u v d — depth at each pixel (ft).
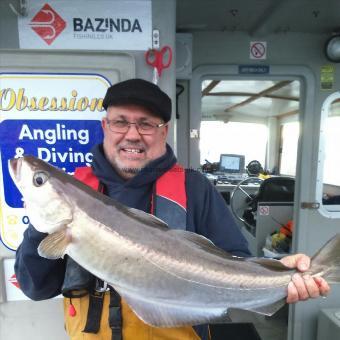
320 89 9.73
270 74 9.67
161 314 3.66
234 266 3.88
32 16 5.30
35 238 3.74
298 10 7.90
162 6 5.48
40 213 3.46
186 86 9.56
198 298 3.76
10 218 5.39
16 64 5.22
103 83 5.41
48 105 5.33
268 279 3.92
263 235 13.26
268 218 13.20
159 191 4.36
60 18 5.35
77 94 5.37
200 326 4.50
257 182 20.21
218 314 3.84
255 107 23.09
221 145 28.14
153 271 3.61
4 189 5.34
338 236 4.11
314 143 9.89
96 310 4.00
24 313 5.55
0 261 5.44
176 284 3.68
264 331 10.75
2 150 5.29
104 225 3.56
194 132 9.69
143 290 3.61
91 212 3.55
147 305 3.64
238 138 27.99
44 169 3.50
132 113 4.17
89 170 4.71
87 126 5.42
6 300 5.51
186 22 8.79
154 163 4.40
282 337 10.45
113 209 3.69
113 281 3.55
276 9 7.83
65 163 5.43
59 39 5.37
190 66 8.79
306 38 9.53
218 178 21.85
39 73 5.27
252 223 15.24
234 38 9.46
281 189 13.65
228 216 4.77
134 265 3.57
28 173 3.44
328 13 8.10
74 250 3.49
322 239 10.11
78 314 4.09
